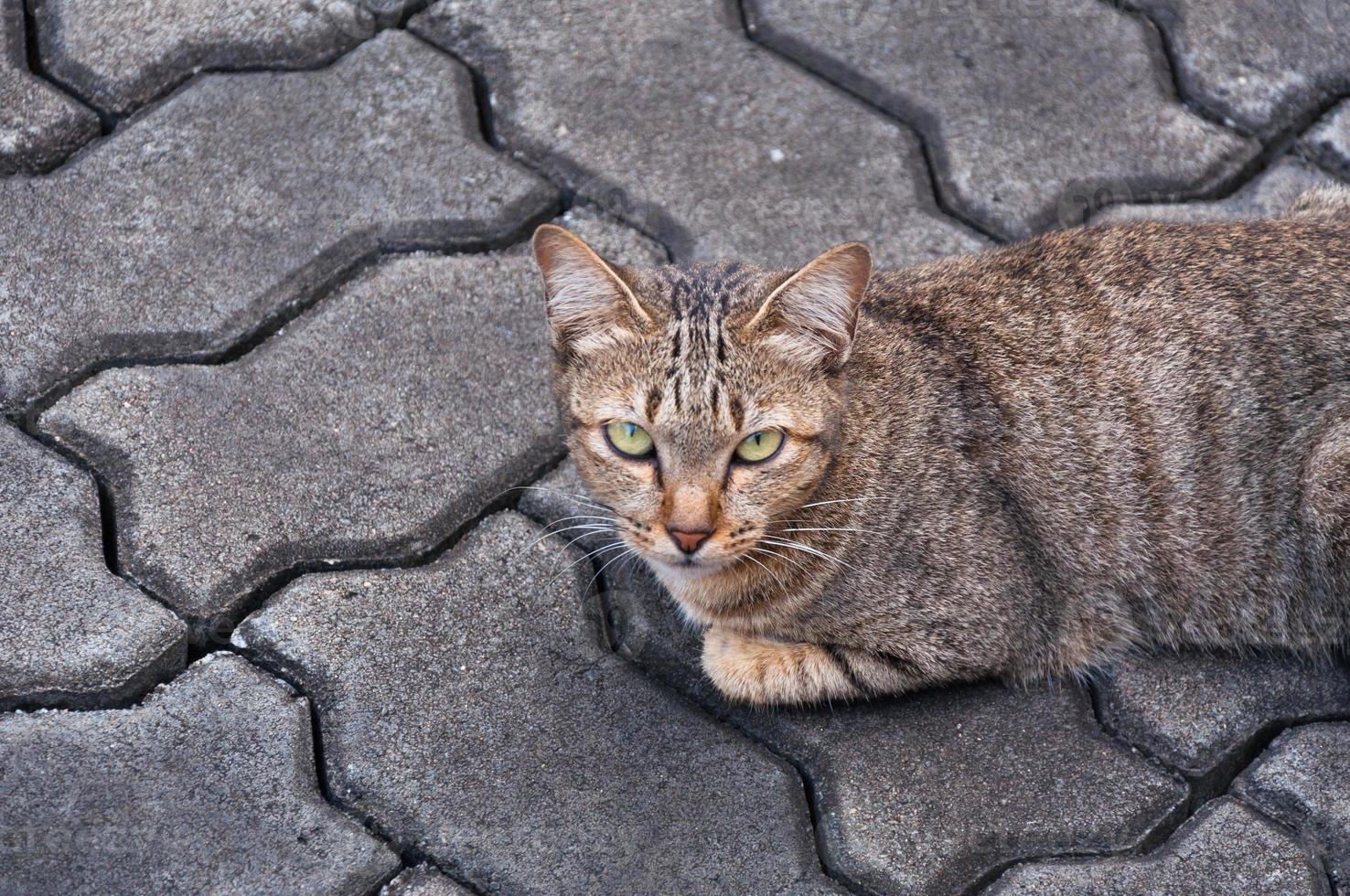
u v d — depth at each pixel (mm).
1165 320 4504
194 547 4465
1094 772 4227
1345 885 3992
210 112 5684
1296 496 4465
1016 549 4383
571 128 5855
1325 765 4246
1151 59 6312
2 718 4016
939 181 5855
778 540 4148
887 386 4344
